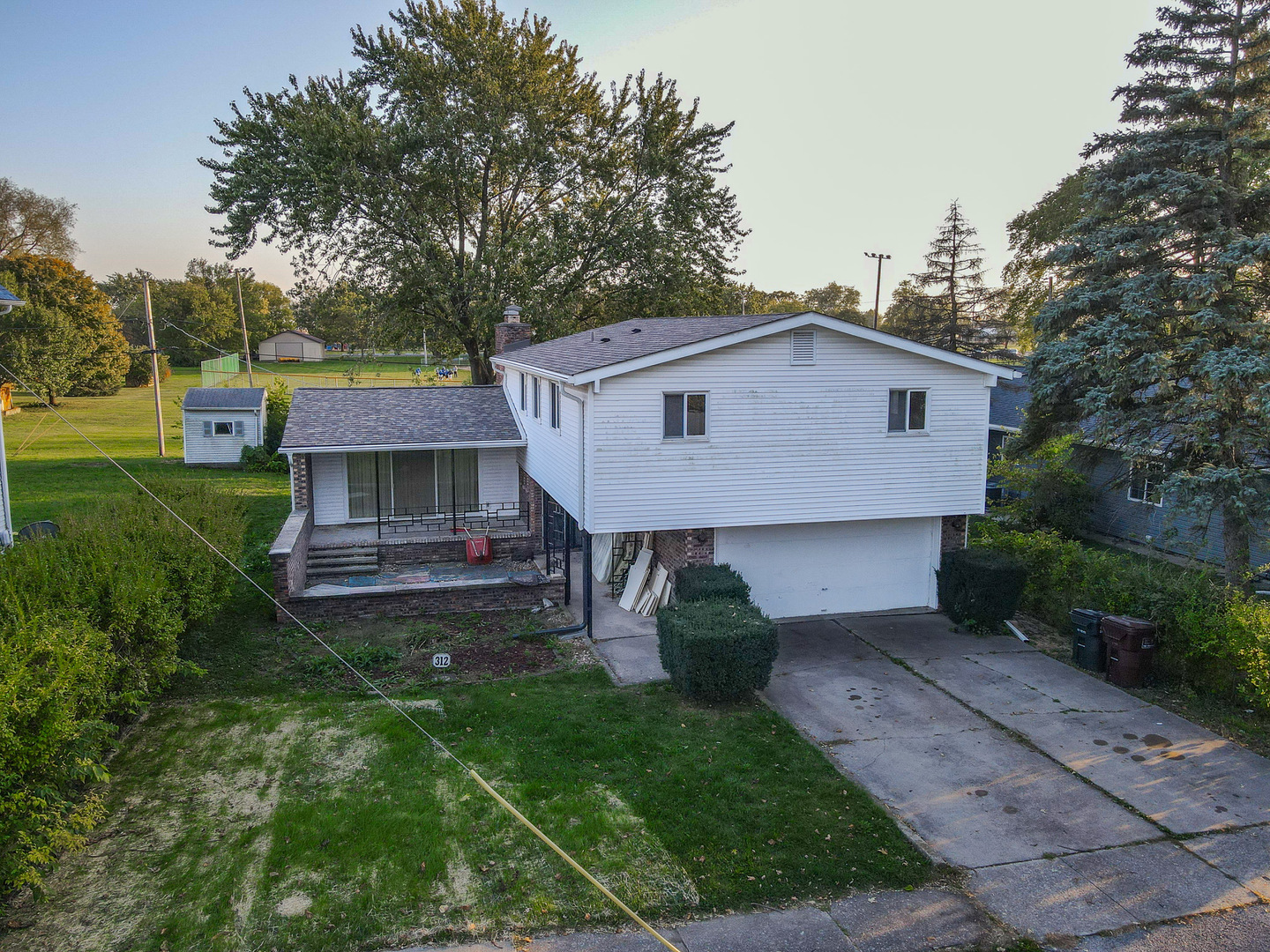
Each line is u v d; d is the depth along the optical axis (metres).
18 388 55.59
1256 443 16.22
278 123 32.94
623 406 15.32
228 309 104.81
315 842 8.98
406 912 7.92
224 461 35.56
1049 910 8.17
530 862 8.74
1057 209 36.78
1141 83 17.69
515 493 23.64
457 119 32.16
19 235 63.03
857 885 8.55
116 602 10.84
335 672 14.05
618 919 7.93
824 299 112.38
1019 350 51.97
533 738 11.70
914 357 16.56
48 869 8.31
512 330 28.11
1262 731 12.16
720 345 15.37
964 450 17.17
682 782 10.53
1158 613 14.38
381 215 32.16
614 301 37.47
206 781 10.27
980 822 9.79
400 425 22.50
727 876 8.63
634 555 19.84
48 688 8.01
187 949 7.35
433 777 10.44
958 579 17.14
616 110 36.84
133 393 67.19
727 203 37.53
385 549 20.41
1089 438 20.44
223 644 15.27
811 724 12.51
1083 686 14.00
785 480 16.28
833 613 18.00
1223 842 9.35
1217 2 16.88
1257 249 15.55
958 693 13.69
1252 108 16.36
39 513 24.84
